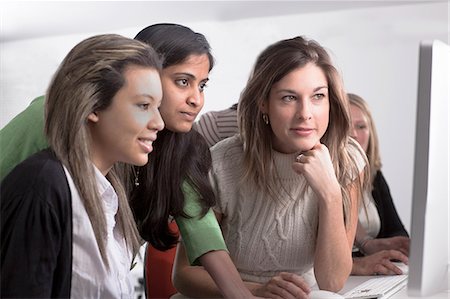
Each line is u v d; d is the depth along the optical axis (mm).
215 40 2008
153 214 1268
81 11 1970
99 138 1047
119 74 1018
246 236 1335
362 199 1436
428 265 1015
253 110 1277
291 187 1304
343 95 1288
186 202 1265
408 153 2213
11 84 2016
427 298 1111
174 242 1330
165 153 1247
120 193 1157
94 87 1012
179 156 1250
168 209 1268
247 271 1379
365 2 2084
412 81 2180
